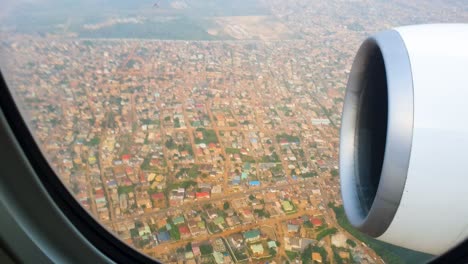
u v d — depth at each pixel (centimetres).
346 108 277
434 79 193
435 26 228
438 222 194
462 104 187
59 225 168
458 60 199
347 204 251
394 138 189
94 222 186
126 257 194
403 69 200
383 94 272
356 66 270
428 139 185
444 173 184
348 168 265
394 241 219
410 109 189
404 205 194
